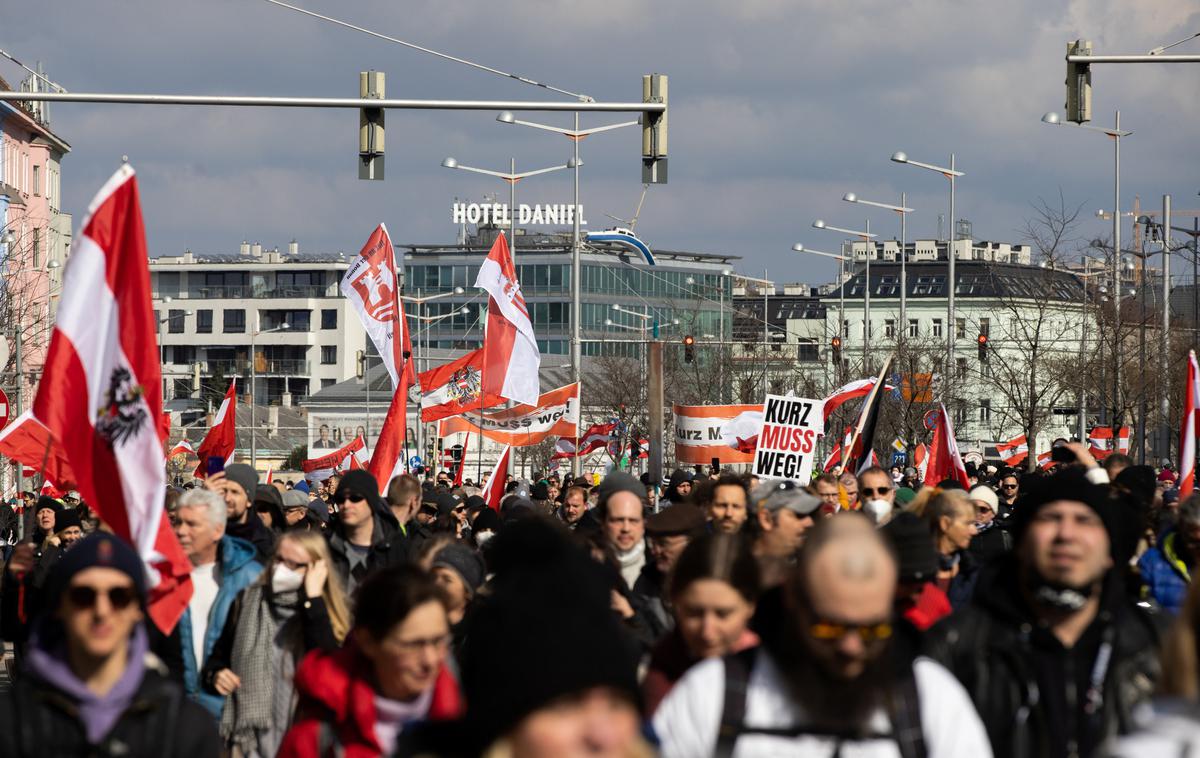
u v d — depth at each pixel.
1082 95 28.42
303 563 12.85
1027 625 8.70
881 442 81.50
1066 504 8.70
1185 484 22.97
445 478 43.62
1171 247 73.94
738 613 9.03
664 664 9.41
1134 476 16.36
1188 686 6.30
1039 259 90.38
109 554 8.05
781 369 119.94
